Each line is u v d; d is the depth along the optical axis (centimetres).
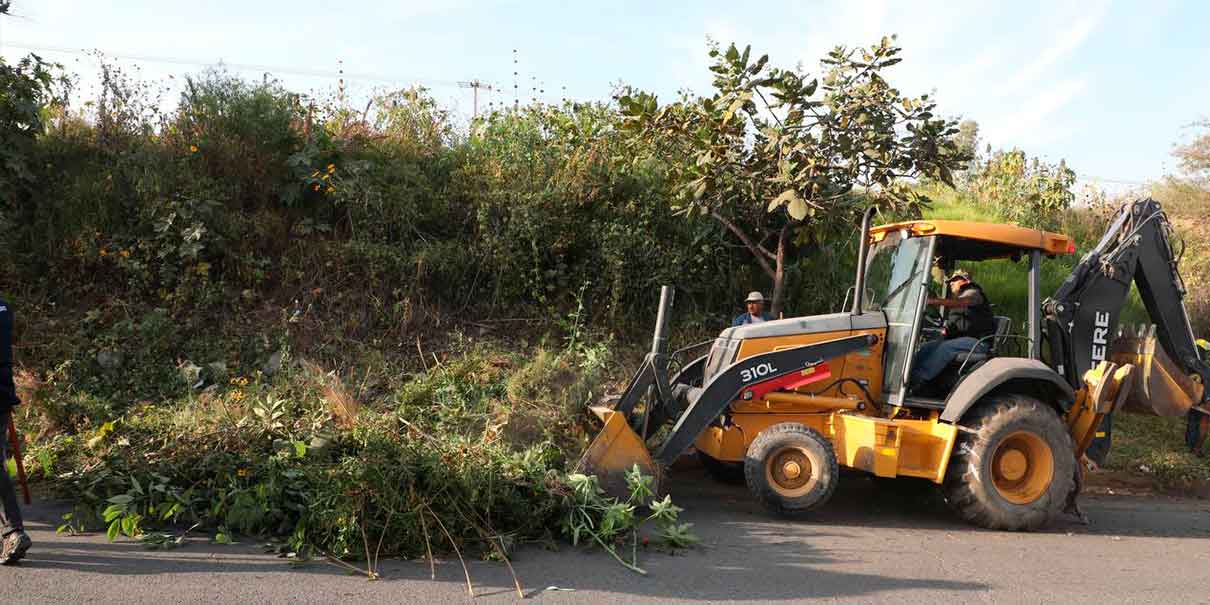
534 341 1005
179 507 530
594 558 525
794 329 698
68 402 754
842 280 1109
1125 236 778
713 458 754
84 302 915
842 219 978
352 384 864
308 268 989
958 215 1502
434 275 1022
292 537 507
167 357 871
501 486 546
